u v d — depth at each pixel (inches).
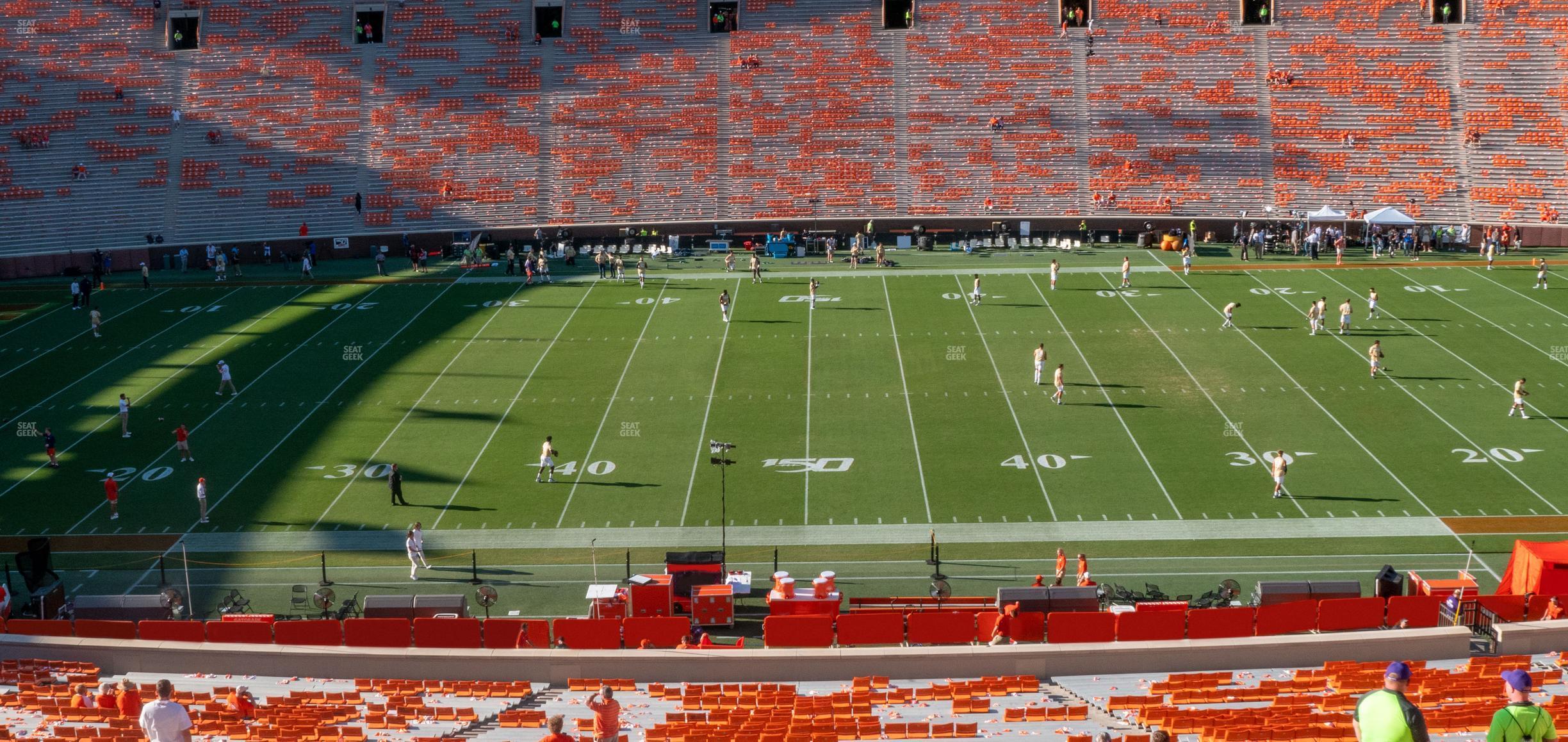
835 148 2871.6
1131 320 2105.1
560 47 3029.0
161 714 597.0
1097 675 991.6
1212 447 1562.5
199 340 2095.2
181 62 3002.0
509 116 2938.0
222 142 2878.9
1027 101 2906.0
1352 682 893.2
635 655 999.6
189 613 1209.4
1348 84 2851.9
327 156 2874.0
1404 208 2687.0
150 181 2800.2
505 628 1077.1
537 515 1414.9
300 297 2375.7
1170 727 787.4
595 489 1481.3
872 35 3014.3
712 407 1740.9
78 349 2058.3
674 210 2802.7
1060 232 2743.6
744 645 1146.0
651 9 3068.4
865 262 2608.3
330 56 3019.2
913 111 2908.5
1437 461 1497.3
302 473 1540.4
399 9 3085.6
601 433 1652.3
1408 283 2310.5
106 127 2876.5
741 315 2197.3
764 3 3065.9
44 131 2851.9
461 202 2817.4
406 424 1695.4
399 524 1400.1
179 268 2662.4
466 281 2488.9
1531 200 2645.2
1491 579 1213.7
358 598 1240.8
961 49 2979.8
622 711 898.7
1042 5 3019.2
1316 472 1477.6
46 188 2755.9
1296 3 2957.7
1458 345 1926.7
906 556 1304.1
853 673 995.3
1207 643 996.6
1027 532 1349.7
